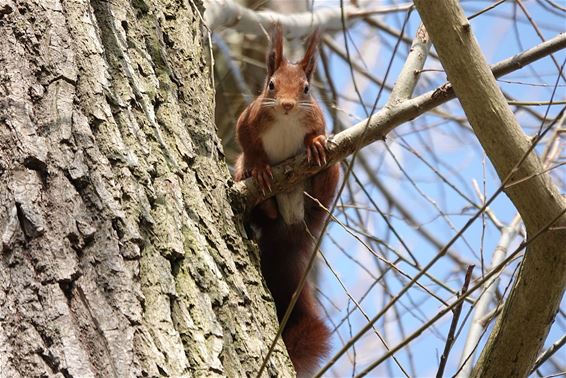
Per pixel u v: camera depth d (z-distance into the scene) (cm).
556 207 630
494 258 1012
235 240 708
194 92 785
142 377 516
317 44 1054
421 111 838
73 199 576
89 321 531
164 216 626
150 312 559
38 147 589
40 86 626
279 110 942
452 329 602
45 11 667
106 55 702
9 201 562
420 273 523
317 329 891
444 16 623
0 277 535
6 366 500
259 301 685
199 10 948
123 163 624
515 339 665
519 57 789
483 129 633
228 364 584
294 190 958
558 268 639
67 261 548
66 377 500
